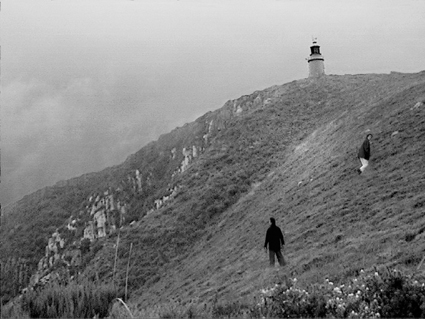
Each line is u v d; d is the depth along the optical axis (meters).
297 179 50.06
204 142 122.81
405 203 24.59
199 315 9.77
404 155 33.75
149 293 43.38
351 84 96.94
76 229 108.19
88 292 9.34
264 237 37.47
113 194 117.62
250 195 61.06
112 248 62.59
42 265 92.81
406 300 9.09
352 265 16.41
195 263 45.44
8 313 8.30
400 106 47.09
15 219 110.31
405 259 14.53
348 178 36.84
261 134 85.56
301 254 24.92
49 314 8.71
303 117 86.62
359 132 48.06
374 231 22.03
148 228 65.69
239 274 29.45
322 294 10.55
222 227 55.31
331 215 30.00
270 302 10.64
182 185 80.69
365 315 9.13
